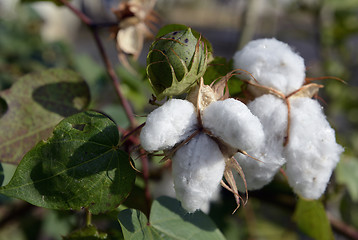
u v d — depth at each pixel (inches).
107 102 27.3
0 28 29.4
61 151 11.4
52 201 11.3
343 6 34.7
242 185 11.8
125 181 11.5
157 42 11.0
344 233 18.1
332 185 17.6
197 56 10.8
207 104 10.4
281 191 18.6
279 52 11.7
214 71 12.6
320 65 35.5
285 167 11.5
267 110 11.3
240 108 10.0
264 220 30.3
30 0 19.8
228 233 21.5
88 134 11.5
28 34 30.6
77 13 16.7
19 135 13.4
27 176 11.3
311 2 35.1
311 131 11.0
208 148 10.1
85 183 11.4
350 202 24.5
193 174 10.1
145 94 24.4
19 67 28.9
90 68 26.7
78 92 14.3
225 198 21.1
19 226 26.2
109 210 11.4
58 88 14.2
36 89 14.0
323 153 11.0
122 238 13.4
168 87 10.9
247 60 11.8
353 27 34.6
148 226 12.5
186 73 10.8
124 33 16.4
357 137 34.9
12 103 13.6
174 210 13.0
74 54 28.9
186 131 10.2
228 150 10.3
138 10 16.3
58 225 24.9
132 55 16.6
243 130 9.7
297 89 11.5
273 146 11.2
